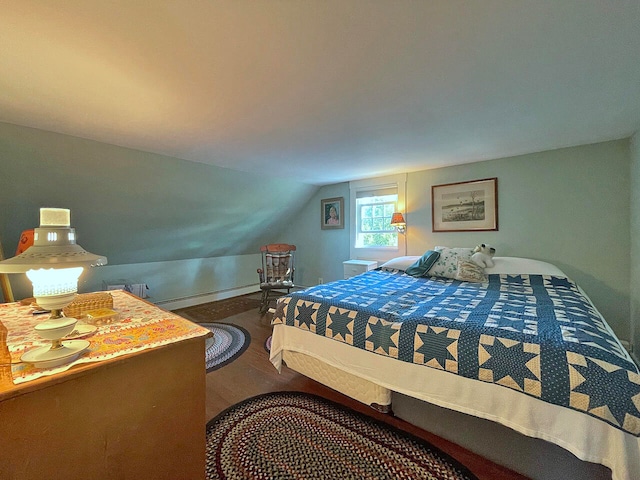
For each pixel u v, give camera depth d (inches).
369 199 168.6
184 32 44.4
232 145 102.0
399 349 61.7
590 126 86.5
